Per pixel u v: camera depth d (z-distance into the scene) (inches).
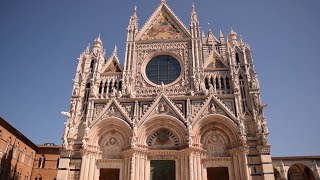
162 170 1507.1
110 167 1528.1
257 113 1555.1
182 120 1558.8
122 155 1547.7
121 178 1489.9
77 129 1625.2
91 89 1729.8
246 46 1819.6
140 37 1948.8
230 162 1489.9
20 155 2076.8
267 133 1464.1
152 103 1625.2
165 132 1600.6
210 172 1605.6
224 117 1547.7
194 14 1980.8
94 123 1600.6
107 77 1813.5
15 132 1955.0
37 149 2363.4
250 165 1440.7
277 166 2162.9
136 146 1509.6
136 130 1544.0
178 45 1879.9
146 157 1524.4
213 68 1771.7
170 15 2018.9
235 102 1599.4
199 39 1866.4
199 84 1701.5
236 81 1667.1
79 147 1565.0
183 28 1943.9
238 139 1492.4
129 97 1683.1
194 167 1446.9
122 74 1798.7
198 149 1487.5
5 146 1859.0
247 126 1553.9
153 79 1808.6
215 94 1635.1
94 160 1536.7
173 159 1519.4
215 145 1561.3
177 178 1457.9
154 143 1579.7
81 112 1683.1
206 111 1588.3
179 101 1638.8
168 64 1849.2
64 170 1487.5
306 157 2159.2
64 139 1541.6
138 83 1777.8
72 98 1694.1
